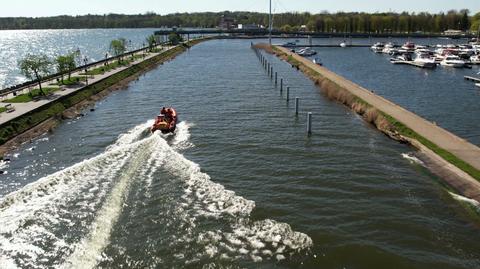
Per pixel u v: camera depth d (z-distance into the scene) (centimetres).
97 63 10694
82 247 2305
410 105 6519
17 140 4297
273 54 15038
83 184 3095
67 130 4791
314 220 2644
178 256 2234
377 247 2361
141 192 2973
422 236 2488
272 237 2430
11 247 2300
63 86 6975
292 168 3528
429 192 3069
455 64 11700
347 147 4094
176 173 3331
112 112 5719
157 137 4300
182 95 6950
